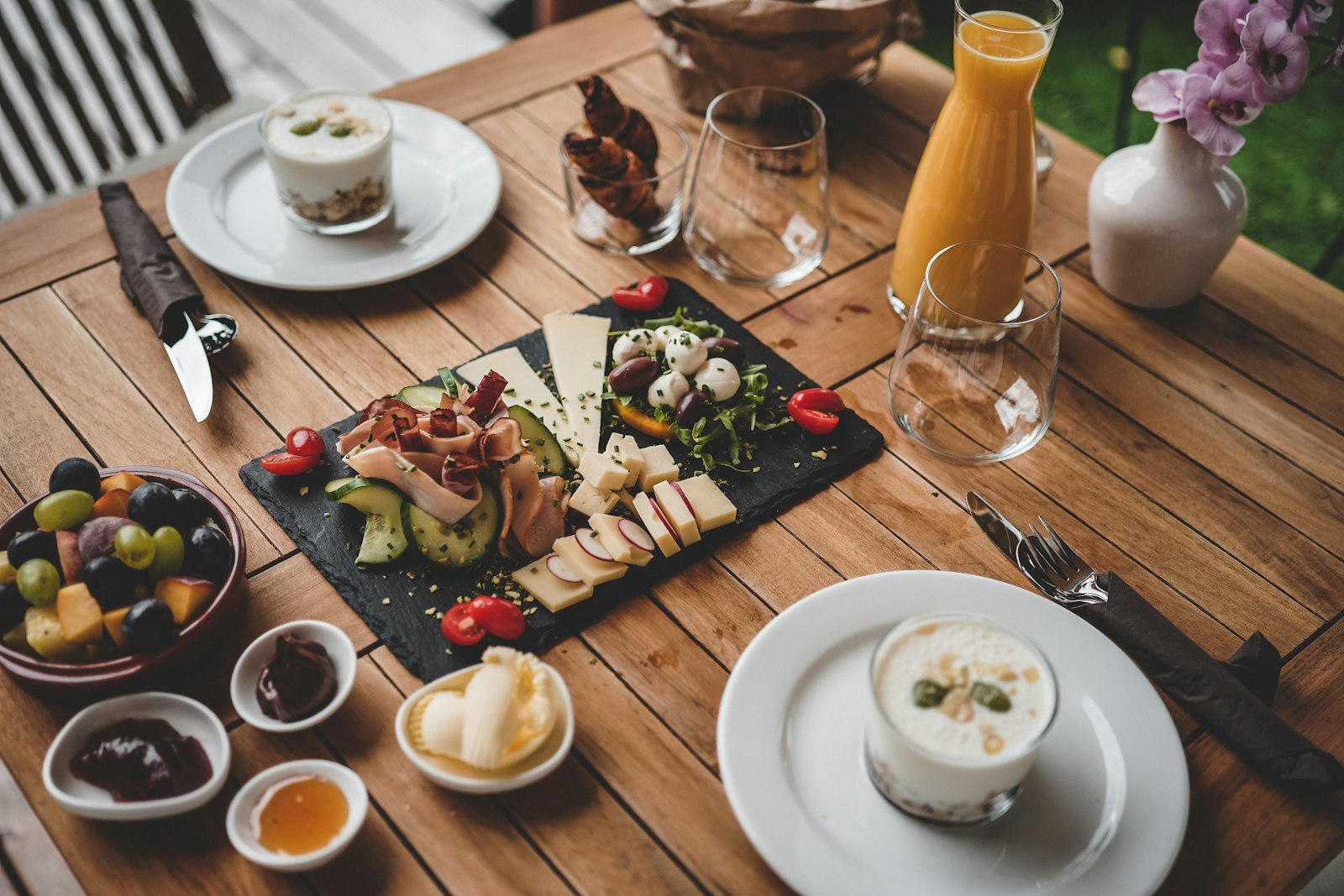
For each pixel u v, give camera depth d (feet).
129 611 2.55
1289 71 3.00
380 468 2.77
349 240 3.56
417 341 3.34
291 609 2.78
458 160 3.79
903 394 3.16
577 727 2.62
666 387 3.09
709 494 2.97
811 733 2.56
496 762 2.46
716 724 2.64
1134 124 6.93
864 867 2.40
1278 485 3.11
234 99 4.95
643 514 2.90
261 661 2.60
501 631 2.69
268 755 2.56
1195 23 3.06
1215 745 2.64
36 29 4.45
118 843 2.46
